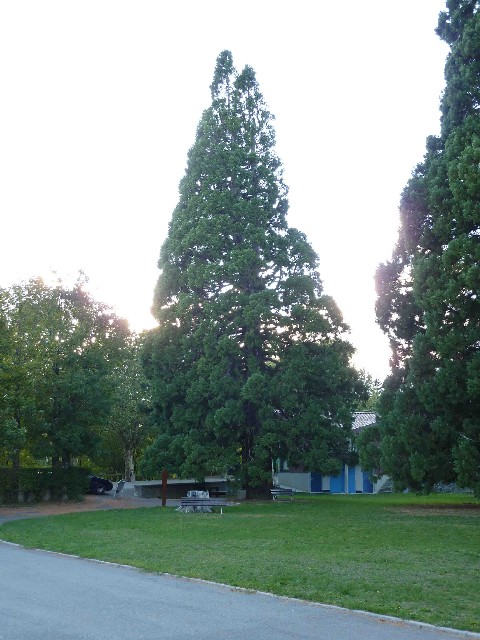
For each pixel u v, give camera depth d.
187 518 23.20
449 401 23.94
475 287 22.80
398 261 27.59
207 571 12.26
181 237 34.12
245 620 8.86
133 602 9.94
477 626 8.32
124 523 21.75
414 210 27.02
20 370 28.81
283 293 33.22
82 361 34.97
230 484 32.12
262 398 31.38
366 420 45.06
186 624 8.66
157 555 14.41
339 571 12.08
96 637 8.04
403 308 27.11
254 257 32.34
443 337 23.94
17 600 10.12
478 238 23.83
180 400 33.44
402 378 27.12
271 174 34.78
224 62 36.34
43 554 15.42
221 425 31.09
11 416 30.22
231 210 33.62
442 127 27.41
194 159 35.06
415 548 15.12
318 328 32.25
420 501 31.36
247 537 17.44
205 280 32.41
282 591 10.46
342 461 33.12
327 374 32.06
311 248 34.28
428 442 24.52
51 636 8.09
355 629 8.41
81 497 34.81
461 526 19.53
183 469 31.39
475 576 11.60
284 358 32.09
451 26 27.33
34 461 41.34
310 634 8.20
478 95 25.84
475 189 22.97
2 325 29.00
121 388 47.19
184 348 32.81
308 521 21.30
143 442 50.50
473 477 22.80
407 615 8.91
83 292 38.97
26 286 34.56
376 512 24.48
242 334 32.88
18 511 28.75
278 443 31.50
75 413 33.69
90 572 12.64
